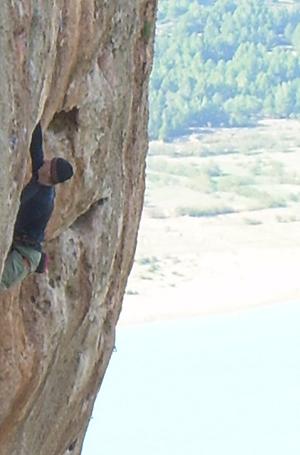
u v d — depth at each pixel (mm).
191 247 167625
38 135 14070
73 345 17422
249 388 99062
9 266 13719
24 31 13344
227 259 160000
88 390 18719
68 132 16156
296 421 89125
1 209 12773
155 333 117812
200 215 185750
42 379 16109
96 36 16094
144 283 144250
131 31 17250
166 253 163625
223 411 93562
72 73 15695
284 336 114875
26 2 13344
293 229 177625
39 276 16016
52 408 17328
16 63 13125
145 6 18000
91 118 16453
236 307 130375
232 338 116125
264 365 105688
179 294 138250
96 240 17406
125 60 17219
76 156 16297
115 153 17578
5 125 12805
